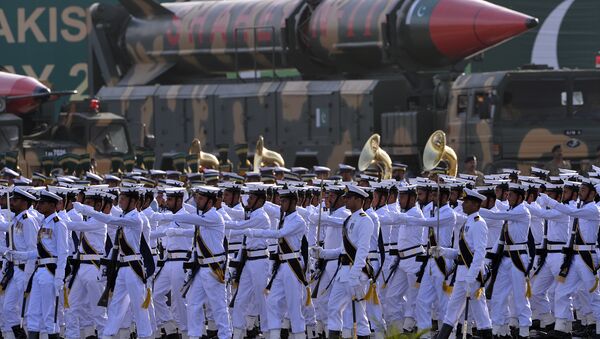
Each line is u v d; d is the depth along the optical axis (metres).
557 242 66.69
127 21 129.50
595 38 132.75
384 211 63.12
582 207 64.38
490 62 132.62
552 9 132.25
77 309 62.66
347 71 117.00
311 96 111.19
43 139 110.12
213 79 126.38
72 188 62.91
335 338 58.94
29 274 60.53
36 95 109.19
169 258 64.00
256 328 67.75
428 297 61.94
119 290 59.97
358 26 111.75
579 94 99.81
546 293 67.69
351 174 80.25
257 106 114.75
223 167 97.38
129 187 60.06
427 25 107.94
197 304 60.66
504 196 64.69
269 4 119.56
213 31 121.44
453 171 69.62
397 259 64.56
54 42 159.88
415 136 105.31
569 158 99.38
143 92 122.69
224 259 60.81
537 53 132.75
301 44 116.69
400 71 112.56
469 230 58.41
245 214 61.62
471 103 100.81
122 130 111.19
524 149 98.75
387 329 60.59
